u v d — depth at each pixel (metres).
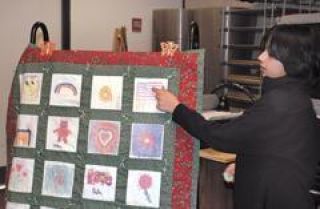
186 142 1.67
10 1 4.25
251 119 1.49
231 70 3.95
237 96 3.31
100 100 1.77
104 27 4.93
